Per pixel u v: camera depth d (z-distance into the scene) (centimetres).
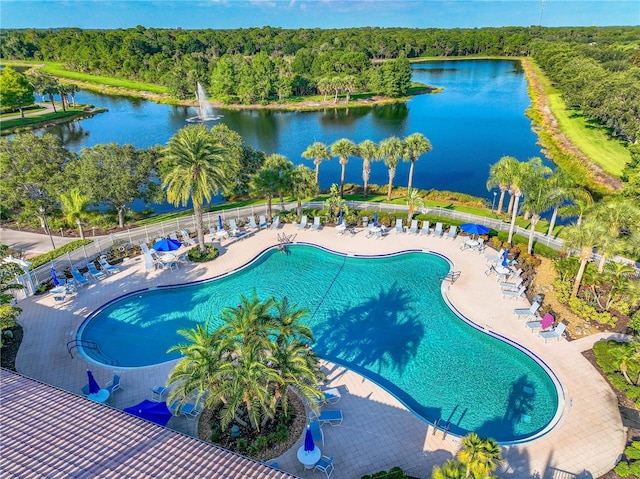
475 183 6216
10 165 4294
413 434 2008
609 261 3188
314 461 1778
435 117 10569
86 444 1326
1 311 2323
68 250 3756
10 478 1162
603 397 2202
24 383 1673
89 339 2752
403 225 4309
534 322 2758
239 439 1925
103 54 16175
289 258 3778
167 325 2903
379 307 3072
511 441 1998
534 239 3872
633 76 8575
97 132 9669
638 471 1762
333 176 6712
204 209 5016
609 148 7294
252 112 11681
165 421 1855
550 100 11362
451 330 2822
